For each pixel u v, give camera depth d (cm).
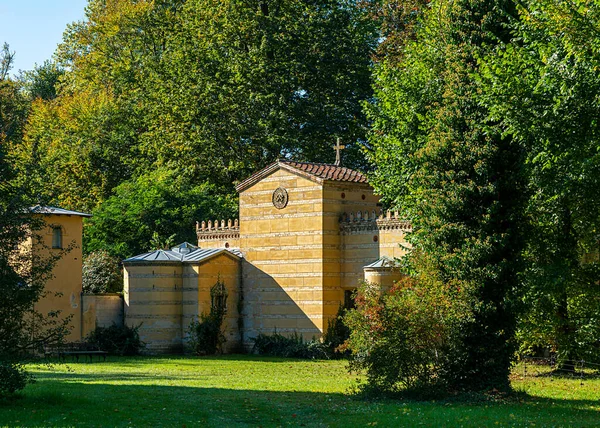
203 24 7188
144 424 2403
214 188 7200
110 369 4291
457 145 3306
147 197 6731
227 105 6850
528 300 3628
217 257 5550
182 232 6688
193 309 5453
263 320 5541
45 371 4125
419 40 4753
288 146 6856
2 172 2809
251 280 5622
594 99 3034
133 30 8631
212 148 6925
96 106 8062
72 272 5366
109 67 8719
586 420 2595
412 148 4222
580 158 3119
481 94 3266
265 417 2623
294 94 7012
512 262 3300
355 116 7119
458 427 2434
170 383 3556
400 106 4441
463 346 3231
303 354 5194
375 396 3156
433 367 3231
